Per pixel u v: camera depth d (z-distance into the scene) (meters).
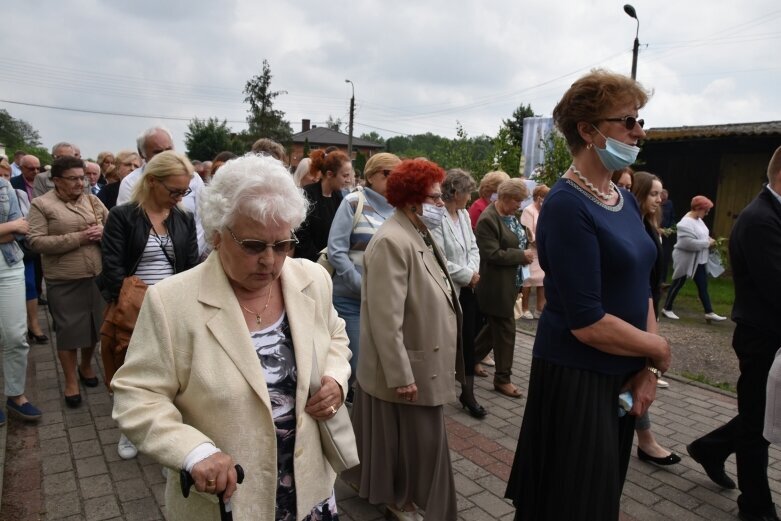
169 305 1.45
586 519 2.00
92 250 4.10
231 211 1.39
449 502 2.70
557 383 2.05
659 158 12.66
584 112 1.96
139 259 3.31
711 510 3.05
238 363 1.45
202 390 1.42
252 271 1.44
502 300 4.55
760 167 11.29
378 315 2.55
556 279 1.95
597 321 1.88
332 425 1.67
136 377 1.43
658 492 3.22
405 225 2.70
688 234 7.61
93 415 4.00
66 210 4.05
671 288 7.96
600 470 1.99
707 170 11.99
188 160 3.42
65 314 4.06
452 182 4.32
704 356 6.15
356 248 3.69
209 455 1.32
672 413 4.44
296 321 1.59
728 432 3.15
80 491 3.04
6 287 3.63
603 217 1.94
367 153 61.19
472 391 4.25
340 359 1.74
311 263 1.80
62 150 6.44
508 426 4.10
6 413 3.95
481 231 4.58
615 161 1.95
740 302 2.84
